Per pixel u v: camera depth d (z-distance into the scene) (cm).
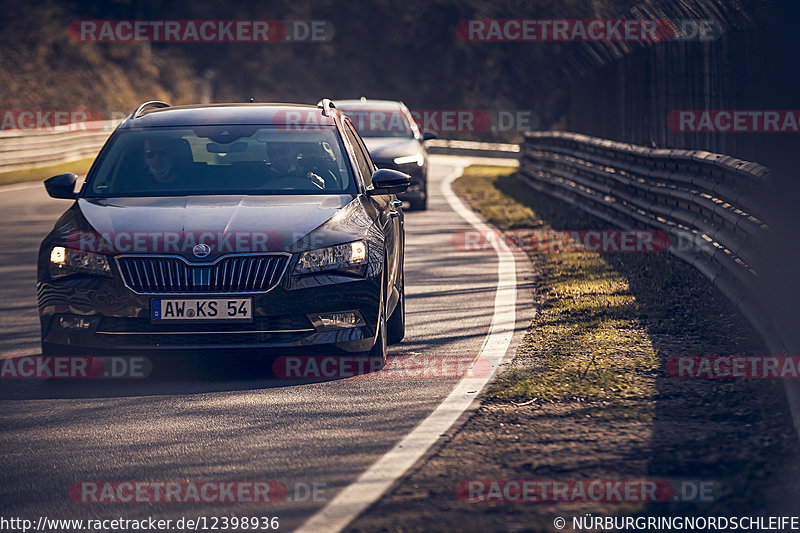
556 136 6981
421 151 6575
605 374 2323
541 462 1730
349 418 2064
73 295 2377
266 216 2470
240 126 2894
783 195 2503
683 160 3875
